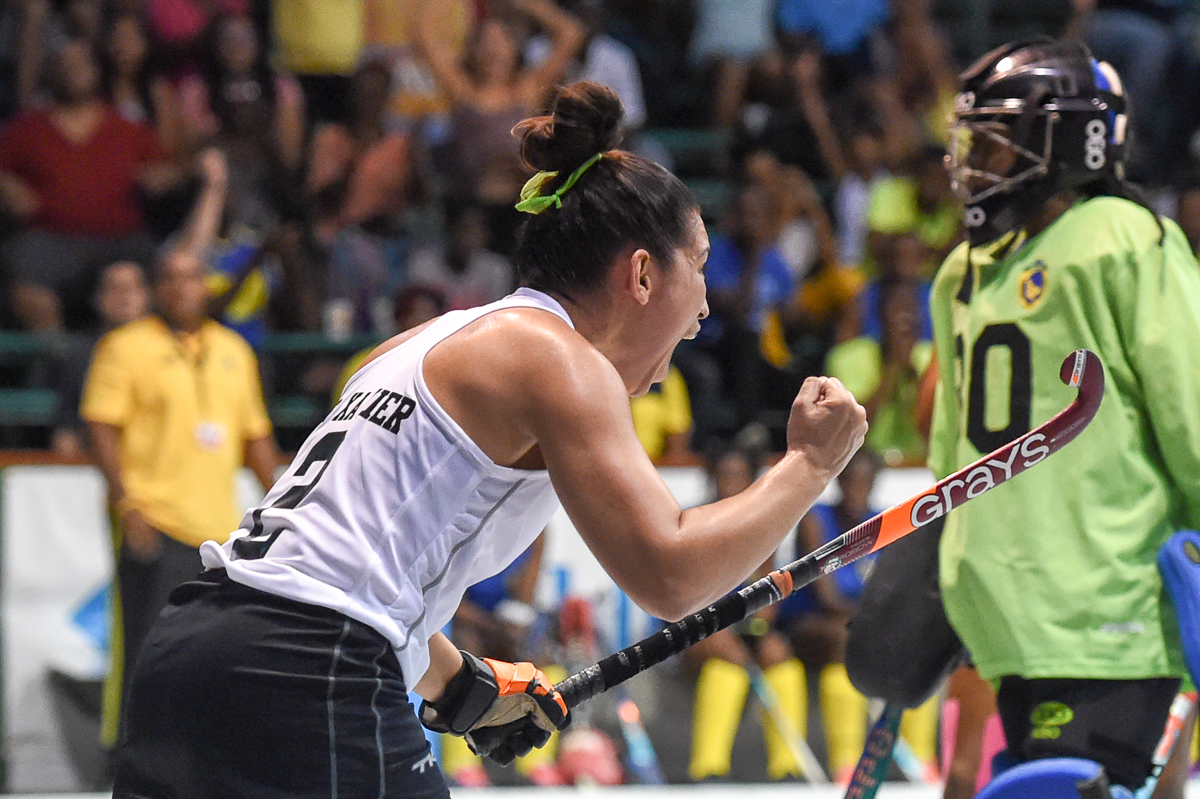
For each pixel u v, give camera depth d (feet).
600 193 12.38
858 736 34.27
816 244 45.44
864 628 18.39
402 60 50.37
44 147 43.24
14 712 33.47
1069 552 15.96
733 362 41.52
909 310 39.65
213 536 31.83
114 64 46.65
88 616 33.96
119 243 43.47
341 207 45.57
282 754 11.62
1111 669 15.76
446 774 33.01
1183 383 15.44
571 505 11.60
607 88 12.50
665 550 11.37
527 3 49.29
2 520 33.65
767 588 13.16
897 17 54.24
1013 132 16.71
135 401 31.55
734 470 34.76
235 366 32.94
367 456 12.00
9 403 40.73
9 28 48.98
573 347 11.86
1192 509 15.90
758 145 49.44
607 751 33.68
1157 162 52.08
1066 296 16.16
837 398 12.08
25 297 42.47
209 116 46.52
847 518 35.22
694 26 54.39
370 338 41.29
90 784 33.58
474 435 11.89
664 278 12.48
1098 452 15.94
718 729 33.91
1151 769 16.20
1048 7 60.49
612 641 34.96
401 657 12.07
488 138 45.85
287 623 11.69
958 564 16.71
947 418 18.37
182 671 11.84
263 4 51.13
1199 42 52.60
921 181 47.11
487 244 44.70
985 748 19.81
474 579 12.78
